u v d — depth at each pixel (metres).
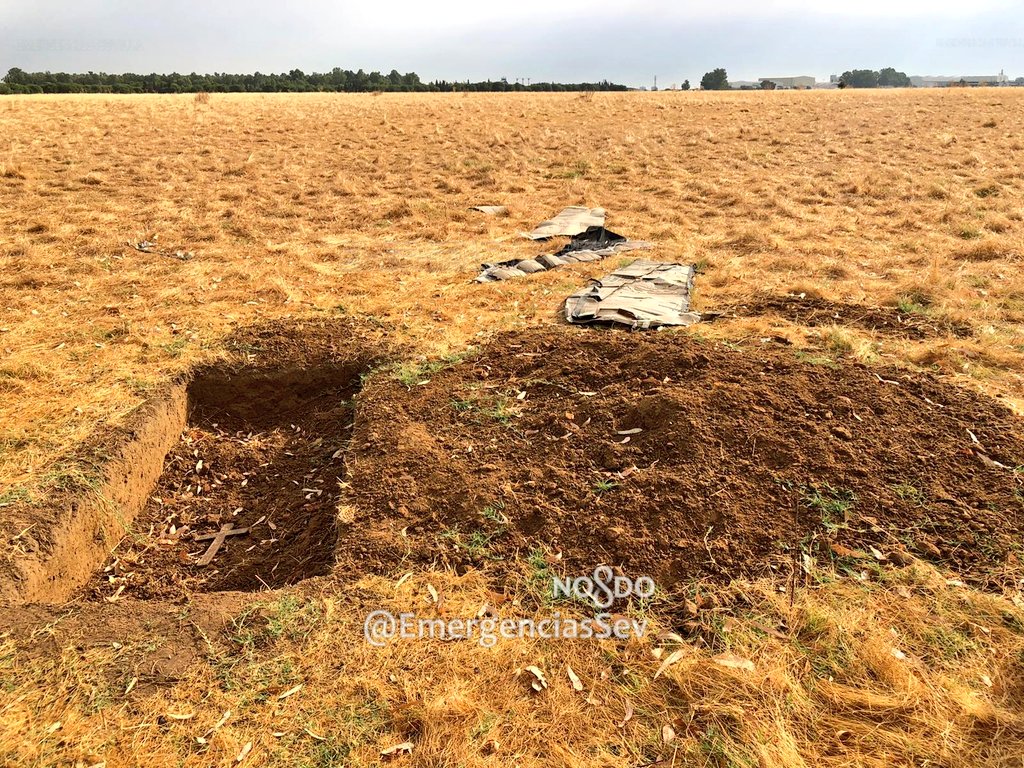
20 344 5.50
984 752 2.22
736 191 11.08
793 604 2.81
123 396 4.75
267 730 2.38
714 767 2.22
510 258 7.91
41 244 8.30
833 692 2.43
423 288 6.91
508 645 2.72
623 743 2.31
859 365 4.57
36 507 3.58
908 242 7.92
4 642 2.77
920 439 3.73
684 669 2.55
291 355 5.41
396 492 3.66
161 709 2.47
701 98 34.47
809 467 3.51
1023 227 8.38
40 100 29.83
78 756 2.31
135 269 7.45
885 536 3.13
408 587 3.05
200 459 4.77
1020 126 18.36
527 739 2.33
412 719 2.40
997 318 5.68
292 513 4.17
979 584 2.89
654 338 5.21
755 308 5.96
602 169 13.67
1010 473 3.46
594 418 4.13
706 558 3.09
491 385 4.73
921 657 2.57
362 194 11.49
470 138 18.12
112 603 3.01
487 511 3.46
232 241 8.62
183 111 24.97
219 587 3.69
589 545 3.23
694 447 3.67
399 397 4.63
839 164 13.43
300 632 2.80
